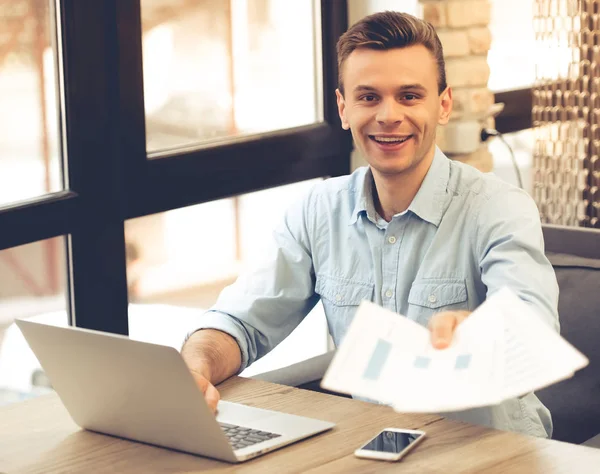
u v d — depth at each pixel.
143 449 1.34
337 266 1.81
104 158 2.37
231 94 2.77
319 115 3.03
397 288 1.74
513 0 3.23
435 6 2.86
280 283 1.84
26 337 1.39
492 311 1.29
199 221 2.77
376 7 2.97
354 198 1.83
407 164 1.65
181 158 2.54
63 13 2.26
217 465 1.26
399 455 1.24
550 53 2.71
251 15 2.80
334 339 1.84
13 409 1.53
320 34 2.97
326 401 1.50
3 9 2.25
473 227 1.70
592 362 1.90
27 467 1.29
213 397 1.47
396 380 1.21
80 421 1.42
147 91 2.53
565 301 1.95
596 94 2.64
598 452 1.24
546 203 2.79
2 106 2.27
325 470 1.22
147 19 2.51
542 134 2.77
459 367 1.22
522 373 1.17
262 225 2.95
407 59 1.61
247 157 2.73
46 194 2.34
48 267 2.39
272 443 1.31
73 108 2.29
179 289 2.75
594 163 2.68
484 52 2.97
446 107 1.78
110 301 2.45
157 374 1.25
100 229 2.39
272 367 3.09
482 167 3.04
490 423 1.64
